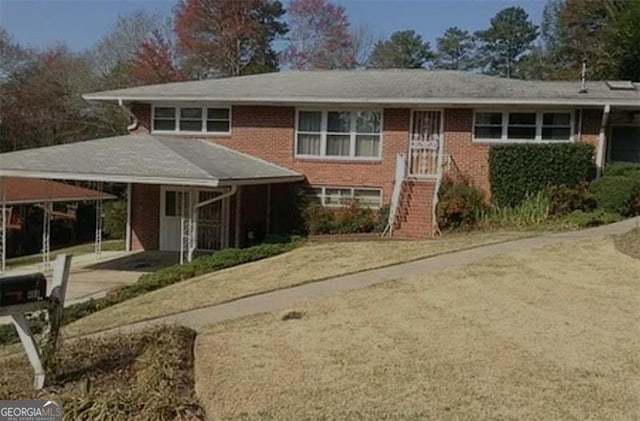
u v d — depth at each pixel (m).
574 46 39.94
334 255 15.02
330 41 48.56
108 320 10.57
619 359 6.97
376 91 20.98
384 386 6.36
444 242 15.65
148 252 21.69
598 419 5.51
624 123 21.28
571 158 18.73
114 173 16.94
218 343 8.09
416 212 19.56
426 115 20.67
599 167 19.47
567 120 19.78
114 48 42.81
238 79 24.41
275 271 13.69
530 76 48.19
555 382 6.35
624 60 33.34
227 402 6.05
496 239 15.33
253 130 21.78
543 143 19.12
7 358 8.04
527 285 10.54
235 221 21.17
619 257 12.41
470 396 6.04
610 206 17.88
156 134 22.27
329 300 10.37
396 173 20.28
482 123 20.23
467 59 56.84
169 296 12.28
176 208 21.75
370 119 21.05
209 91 22.06
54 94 37.84
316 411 5.79
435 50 56.97
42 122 37.28
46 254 21.28
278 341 8.06
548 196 18.38
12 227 22.73
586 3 39.44
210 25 45.22
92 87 39.25
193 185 17.03
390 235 19.11
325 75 24.50
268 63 47.47
